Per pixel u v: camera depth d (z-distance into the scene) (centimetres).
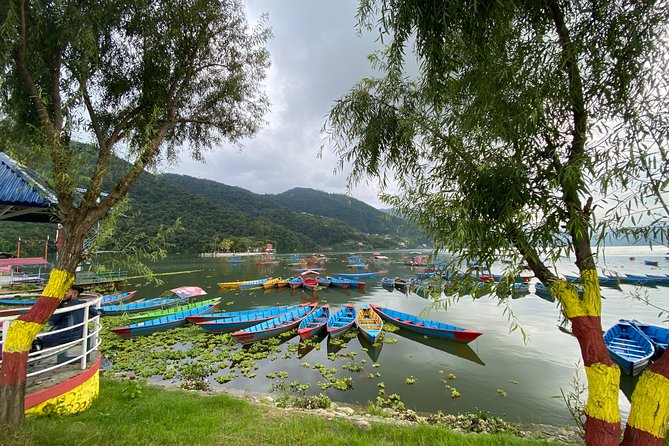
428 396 1042
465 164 248
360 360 1339
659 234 185
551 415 930
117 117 598
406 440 528
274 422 586
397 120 321
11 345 398
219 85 676
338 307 2439
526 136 217
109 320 1838
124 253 476
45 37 448
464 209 215
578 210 204
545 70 207
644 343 1243
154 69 579
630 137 198
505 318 2002
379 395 1046
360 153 333
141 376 1123
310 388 1085
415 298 2811
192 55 586
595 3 211
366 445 480
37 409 479
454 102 256
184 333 1636
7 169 739
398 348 1484
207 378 1148
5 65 402
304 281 3459
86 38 438
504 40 227
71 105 462
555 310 2209
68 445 384
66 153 434
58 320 628
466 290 238
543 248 213
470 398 1030
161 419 554
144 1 505
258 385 1096
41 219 1022
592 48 210
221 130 716
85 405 562
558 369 1255
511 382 1144
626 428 200
